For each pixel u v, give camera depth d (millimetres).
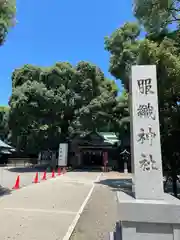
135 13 11602
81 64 29984
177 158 10656
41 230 5945
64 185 15422
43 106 28750
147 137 4371
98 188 14711
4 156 40844
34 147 34750
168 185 14867
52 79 29984
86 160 36938
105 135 40906
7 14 10172
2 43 10539
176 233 3637
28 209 8164
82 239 5484
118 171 32125
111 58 19375
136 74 4629
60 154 26797
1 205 8742
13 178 19344
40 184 15672
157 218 3676
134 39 18500
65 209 8398
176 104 10469
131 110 4707
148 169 4211
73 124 29781
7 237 5398
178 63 8883
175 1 10641
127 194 4551
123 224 3744
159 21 11039
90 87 29609
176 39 10594
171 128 10555
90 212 8102
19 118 28906
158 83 9625
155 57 9445
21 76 31016
